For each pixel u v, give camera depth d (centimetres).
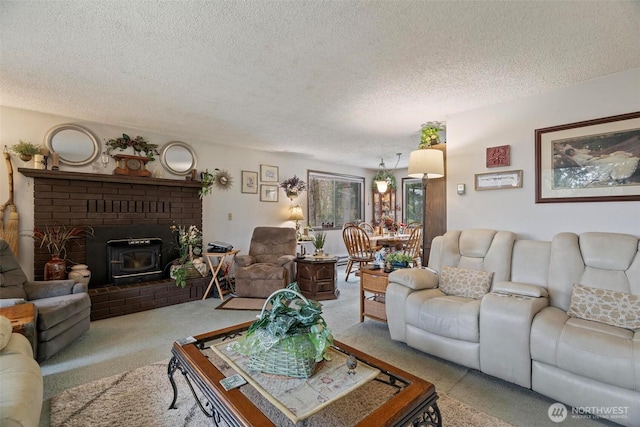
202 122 378
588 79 253
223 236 497
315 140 471
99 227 374
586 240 230
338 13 171
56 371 222
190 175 459
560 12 170
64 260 339
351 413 140
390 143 491
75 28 185
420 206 729
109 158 390
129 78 255
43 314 233
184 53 215
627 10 167
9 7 165
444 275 281
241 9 168
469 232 296
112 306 344
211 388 134
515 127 295
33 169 327
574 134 260
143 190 411
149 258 403
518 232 292
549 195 273
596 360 164
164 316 346
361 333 299
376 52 214
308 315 150
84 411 177
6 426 108
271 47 208
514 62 226
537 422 169
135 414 174
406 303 259
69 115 352
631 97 235
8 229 323
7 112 325
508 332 201
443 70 240
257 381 138
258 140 472
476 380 214
